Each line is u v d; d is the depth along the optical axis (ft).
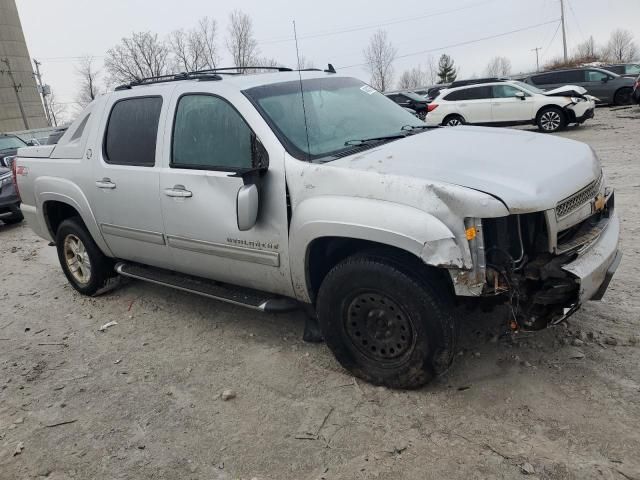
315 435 10.03
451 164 10.32
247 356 13.14
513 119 54.90
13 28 204.44
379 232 9.80
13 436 11.00
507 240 9.69
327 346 12.49
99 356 14.02
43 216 18.24
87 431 10.92
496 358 11.65
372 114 13.83
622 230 18.88
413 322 10.21
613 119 58.49
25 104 207.62
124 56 157.48
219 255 12.85
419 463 9.05
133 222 14.70
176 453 10.00
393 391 11.02
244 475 9.27
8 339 15.67
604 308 13.28
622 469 8.42
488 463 8.86
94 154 15.62
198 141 12.98
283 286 12.09
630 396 10.03
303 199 10.98
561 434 9.30
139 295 17.85
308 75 14.35
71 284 18.71
